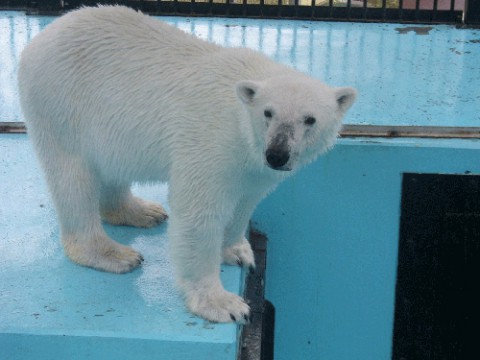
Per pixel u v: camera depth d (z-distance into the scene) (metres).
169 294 3.31
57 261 3.54
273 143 2.76
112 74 3.23
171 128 3.12
